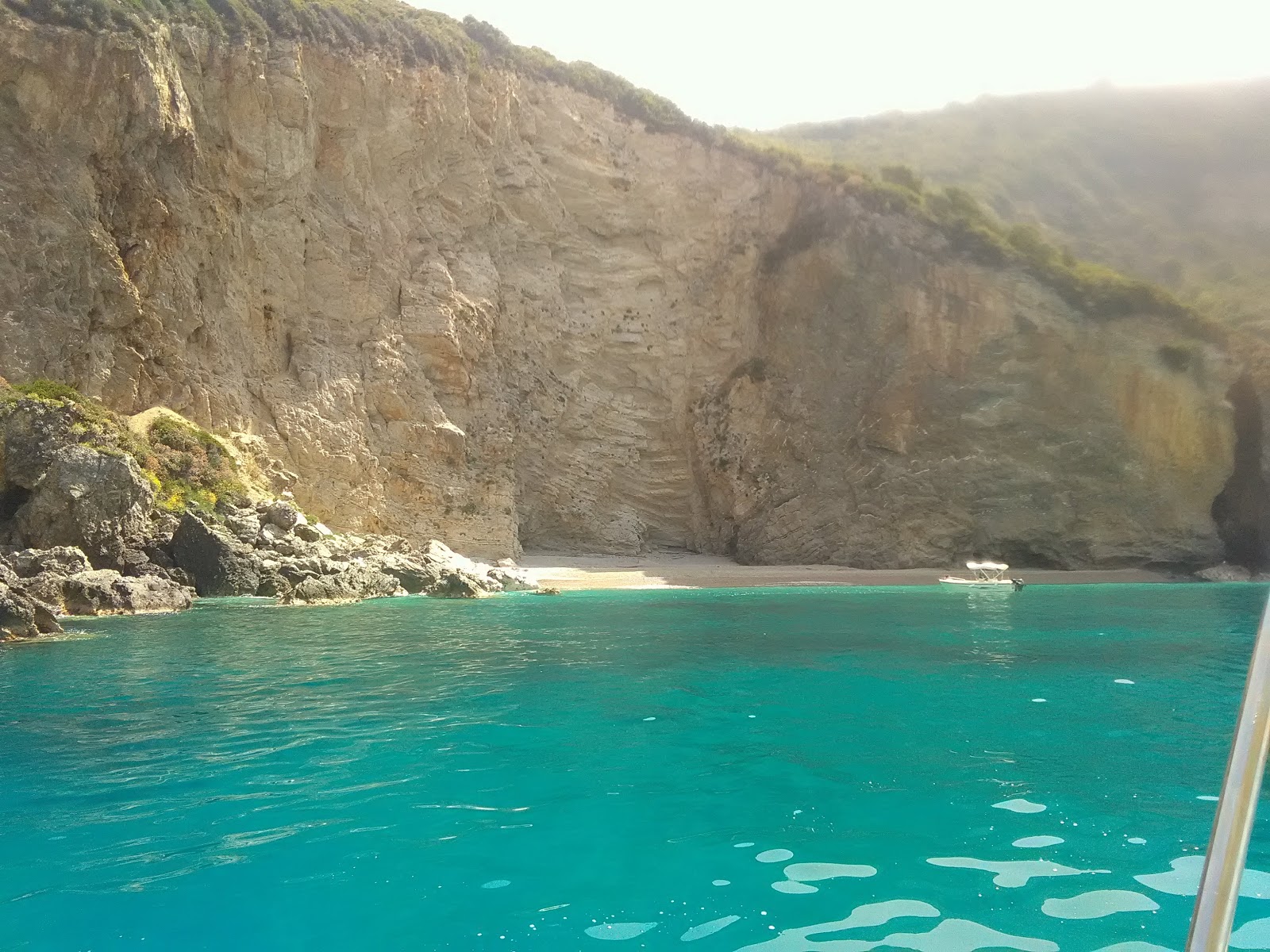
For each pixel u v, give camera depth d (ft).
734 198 149.59
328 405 98.89
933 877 14.52
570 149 141.18
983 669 35.83
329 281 104.94
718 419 142.82
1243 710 5.87
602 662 37.73
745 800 18.65
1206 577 119.14
